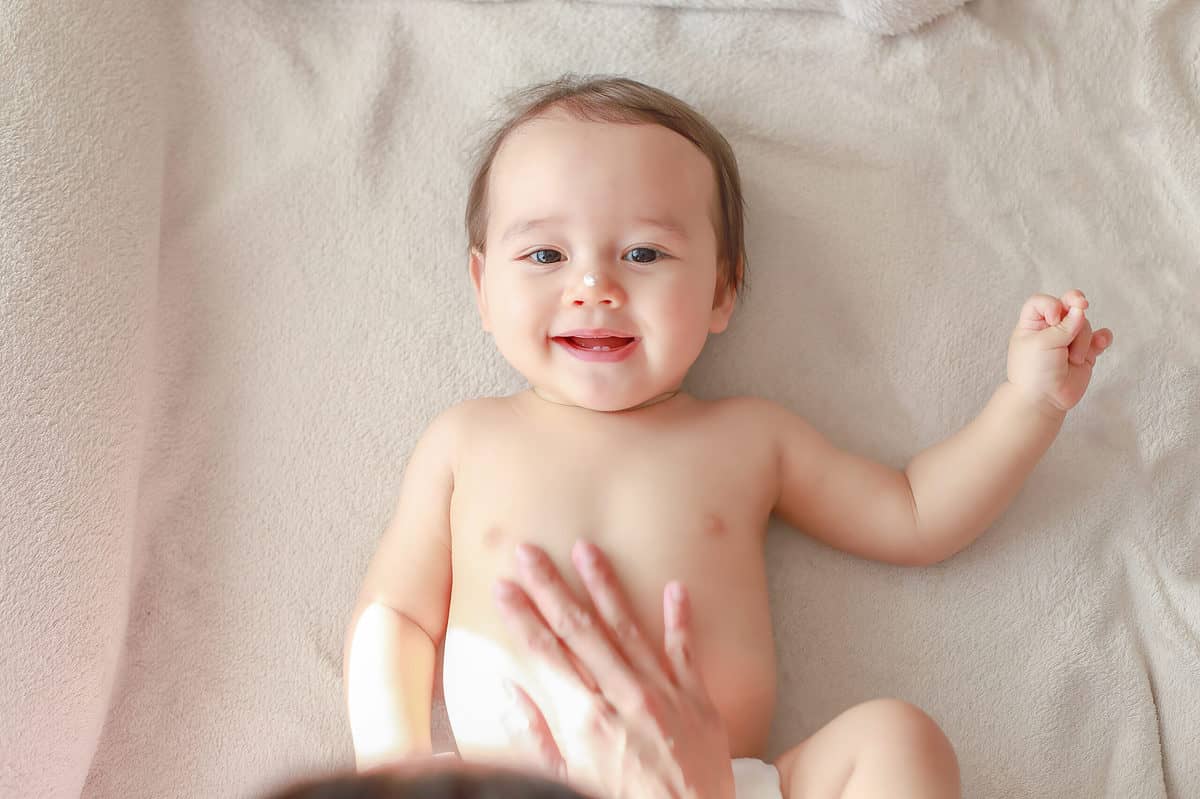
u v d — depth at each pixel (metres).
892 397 1.28
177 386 1.29
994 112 1.32
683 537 1.08
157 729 1.20
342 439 1.28
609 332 1.10
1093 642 1.21
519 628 0.97
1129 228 1.30
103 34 1.27
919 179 1.31
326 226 1.33
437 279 1.31
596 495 1.10
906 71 1.32
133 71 1.29
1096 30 1.33
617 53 1.34
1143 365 1.26
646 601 1.06
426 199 1.33
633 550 1.07
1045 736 1.19
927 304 1.29
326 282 1.31
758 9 1.34
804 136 1.33
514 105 1.32
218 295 1.31
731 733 1.06
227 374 1.29
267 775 1.18
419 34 1.36
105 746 1.20
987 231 1.30
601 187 1.10
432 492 1.17
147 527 1.26
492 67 1.35
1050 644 1.21
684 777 0.90
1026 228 1.30
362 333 1.30
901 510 1.18
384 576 1.15
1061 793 1.18
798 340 1.29
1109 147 1.32
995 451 1.15
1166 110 1.31
